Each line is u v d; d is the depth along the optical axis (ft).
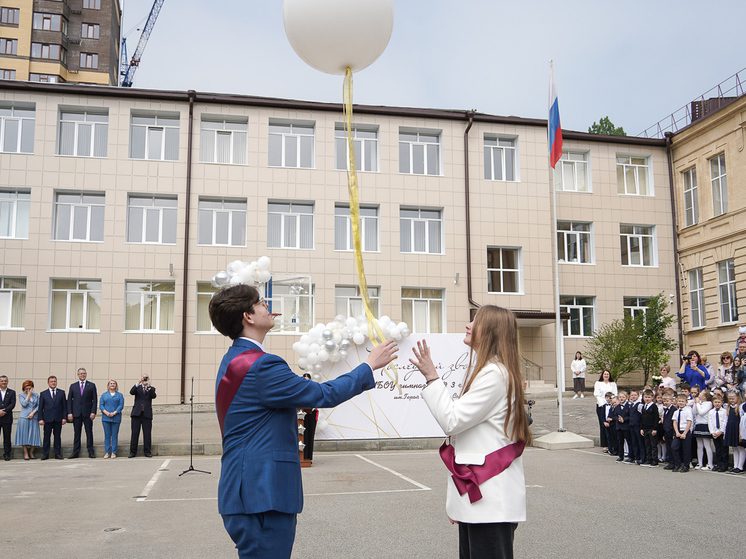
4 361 88.58
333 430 58.23
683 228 111.04
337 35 18.39
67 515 29.81
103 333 90.89
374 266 99.81
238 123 99.76
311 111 100.78
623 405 48.85
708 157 104.83
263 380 10.95
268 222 98.12
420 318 102.27
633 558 21.70
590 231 111.34
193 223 95.14
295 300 95.86
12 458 53.83
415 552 22.67
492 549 11.34
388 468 45.47
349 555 22.39
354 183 18.24
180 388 91.20
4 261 90.27
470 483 11.42
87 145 95.30
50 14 207.51
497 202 105.81
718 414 42.83
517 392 11.82
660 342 99.76
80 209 94.12
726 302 101.35
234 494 10.78
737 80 97.40
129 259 92.73
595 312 108.88
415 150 105.29
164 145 97.04
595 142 112.98
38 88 92.89
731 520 27.48
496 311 12.41
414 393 59.31
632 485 36.88
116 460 51.85
